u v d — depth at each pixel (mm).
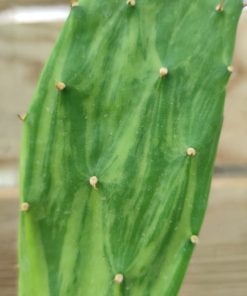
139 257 229
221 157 410
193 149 224
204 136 227
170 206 228
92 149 226
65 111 223
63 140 224
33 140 224
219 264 403
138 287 229
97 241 228
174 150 227
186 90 228
